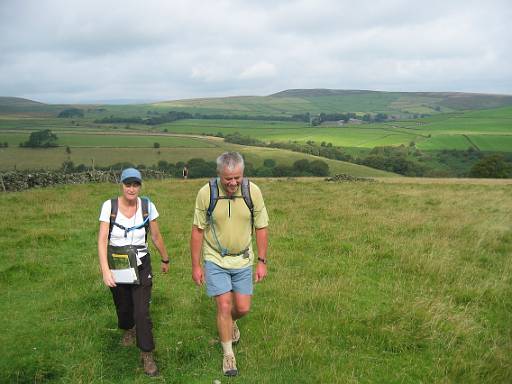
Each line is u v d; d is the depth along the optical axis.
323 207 15.95
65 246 10.62
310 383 4.93
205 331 6.16
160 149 96.31
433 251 9.91
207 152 95.44
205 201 4.86
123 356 5.49
